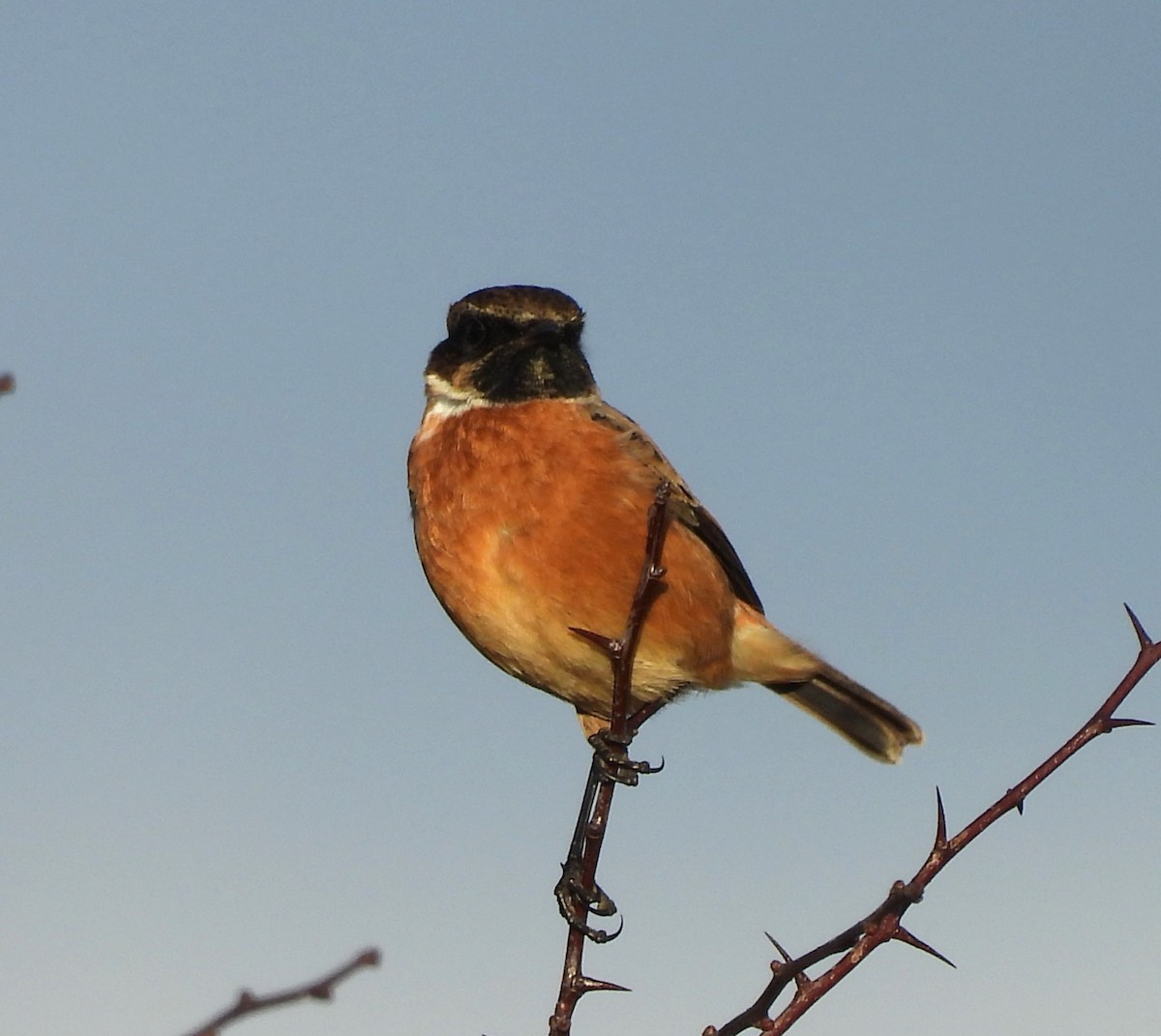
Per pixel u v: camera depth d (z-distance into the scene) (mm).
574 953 8531
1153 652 8602
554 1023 8414
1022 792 8414
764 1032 8078
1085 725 8422
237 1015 6758
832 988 8164
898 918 8250
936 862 8297
